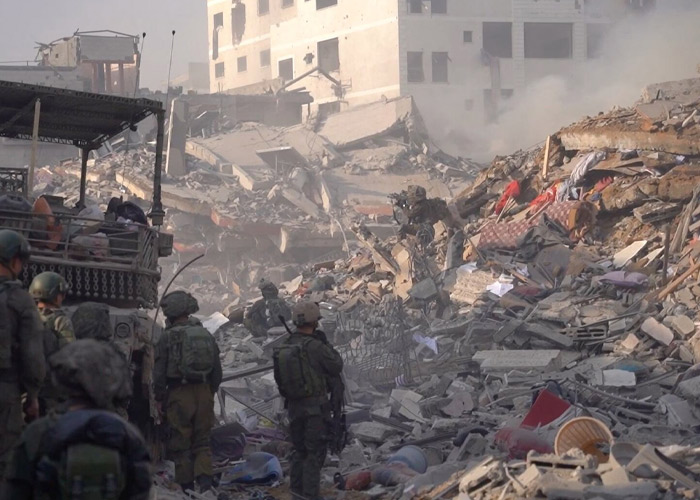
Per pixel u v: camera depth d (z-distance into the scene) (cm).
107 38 8650
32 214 1138
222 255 6031
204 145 7112
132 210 1361
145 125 7475
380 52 8981
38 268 1119
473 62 8950
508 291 2444
